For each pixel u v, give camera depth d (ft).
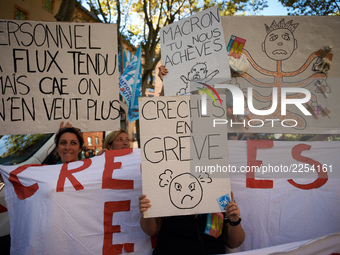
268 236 7.21
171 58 8.90
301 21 8.45
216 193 6.12
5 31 8.20
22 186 7.32
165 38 9.05
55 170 7.51
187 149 6.20
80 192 7.17
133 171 7.51
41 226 6.89
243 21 8.50
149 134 6.18
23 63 8.25
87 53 8.55
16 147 11.10
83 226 7.03
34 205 7.04
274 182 7.46
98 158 7.87
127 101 14.74
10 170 7.52
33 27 8.32
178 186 6.10
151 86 29.12
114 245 7.06
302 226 7.20
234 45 8.45
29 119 8.21
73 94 8.45
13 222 7.26
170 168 6.13
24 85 8.23
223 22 8.54
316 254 5.64
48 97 8.32
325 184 7.43
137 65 14.88
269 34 8.46
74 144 8.21
